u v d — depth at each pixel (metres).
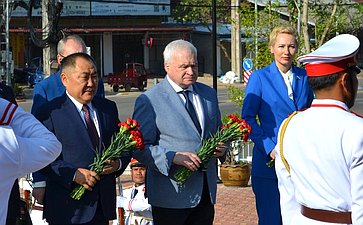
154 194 5.70
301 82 6.28
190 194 5.62
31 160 3.69
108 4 47.66
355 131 3.76
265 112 6.22
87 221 5.19
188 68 5.61
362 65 40.91
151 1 47.91
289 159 4.03
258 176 6.22
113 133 5.43
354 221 3.71
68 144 5.21
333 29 15.39
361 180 3.70
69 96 5.33
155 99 5.68
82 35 48.28
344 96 3.95
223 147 5.62
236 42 40.84
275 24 13.77
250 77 6.36
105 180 5.30
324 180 3.83
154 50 49.97
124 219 7.03
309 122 3.93
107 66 48.84
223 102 28.39
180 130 5.62
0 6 29.89
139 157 5.60
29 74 40.78
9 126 3.69
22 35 46.00
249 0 29.94
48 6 16.19
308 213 3.94
